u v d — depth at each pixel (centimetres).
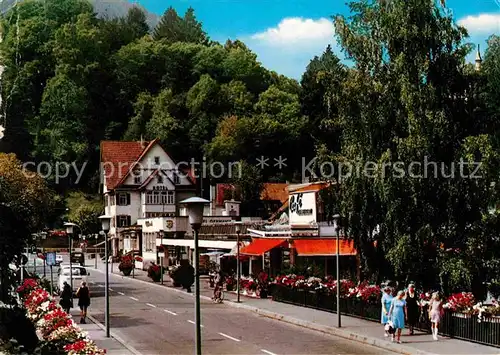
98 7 15638
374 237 3328
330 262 4859
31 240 2339
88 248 10025
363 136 3328
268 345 2728
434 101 3200
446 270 3038
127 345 2717
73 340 2191
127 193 9719
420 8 3300
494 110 3381
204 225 6325
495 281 3206
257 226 5281
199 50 13375
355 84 3322
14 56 12425
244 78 12912
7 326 2161
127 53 13175
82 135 11944
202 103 11831
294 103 11150
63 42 12556
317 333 3072
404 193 3111
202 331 3147
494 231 3184
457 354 2377
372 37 3369
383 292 2939
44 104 11862
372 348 2638
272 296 4431
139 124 12125
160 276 6066
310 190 4759
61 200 10925
